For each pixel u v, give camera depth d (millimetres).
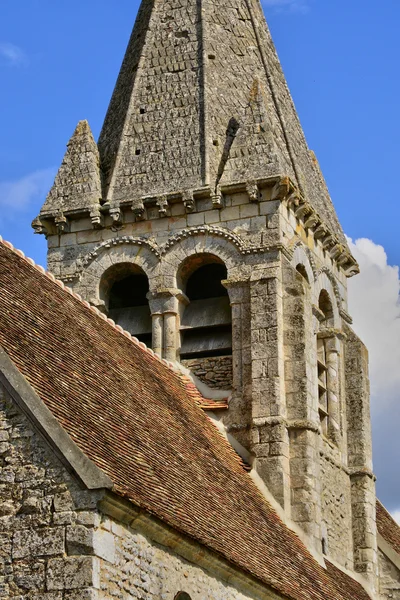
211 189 48562
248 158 48688
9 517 28875
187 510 33469
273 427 45562
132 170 50344
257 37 54281
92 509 28562
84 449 29922
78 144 51312
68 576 28172
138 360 42344
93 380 35000
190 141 50406
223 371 47438
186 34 53000
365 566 50188
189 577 32344
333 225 53875
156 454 34844
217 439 44250
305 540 44688
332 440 50531
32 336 33812
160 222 49312
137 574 29875
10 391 29672
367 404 52656
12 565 28500
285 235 48344
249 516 39750
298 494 45312
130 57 54188
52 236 50344
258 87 49812
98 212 49688
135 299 50875
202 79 51750
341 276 53969
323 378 51531
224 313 48469
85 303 42312
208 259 48656
